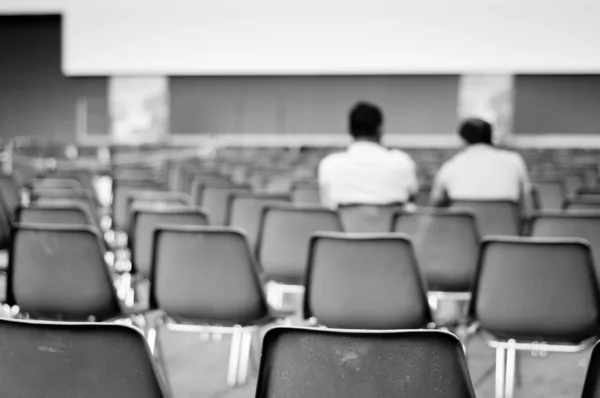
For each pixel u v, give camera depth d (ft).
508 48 56.44
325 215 13.23
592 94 62.28
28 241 10.85
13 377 5.79
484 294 10.14
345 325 10.37
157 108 66.23
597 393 5.31
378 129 15.69
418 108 64.18
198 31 59.21
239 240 10.56
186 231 10.68
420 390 5.37
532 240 9.70
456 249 12.67
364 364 5.39
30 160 43.75
